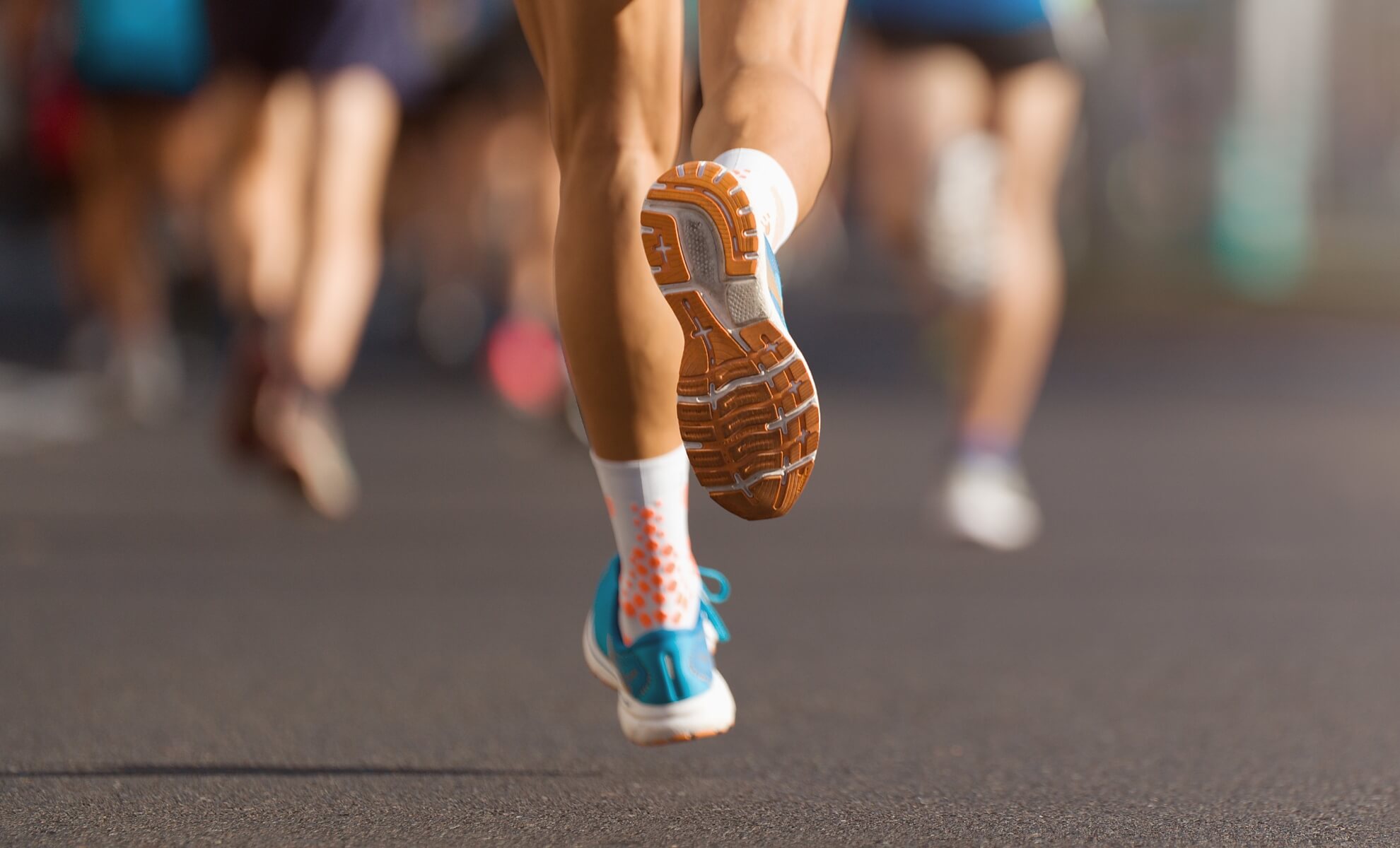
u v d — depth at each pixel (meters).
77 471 19.50
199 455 20.98
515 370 21.44
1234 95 43.91
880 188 14.45
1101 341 36.75
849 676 10.14
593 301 6.70
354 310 14.41
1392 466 20.62
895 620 11.90
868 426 24.39
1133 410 26.30
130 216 23.66
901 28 14.14
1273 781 7.78
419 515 16.72
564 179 6.88
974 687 9.87
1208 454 21.72
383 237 31.56
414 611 12.09
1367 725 8.97
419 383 29.38
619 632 7.14
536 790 7.47
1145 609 12.39
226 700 9.33
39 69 27.62
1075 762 8.11
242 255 15.55
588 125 6.81
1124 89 43.44
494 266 31.36
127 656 10.48
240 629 11.39
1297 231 45.34
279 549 14.73
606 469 6.99
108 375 24.27
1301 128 45.06
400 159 27.72
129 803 7.20
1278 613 12.26
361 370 31.39
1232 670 10.41
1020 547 15.13
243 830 6.80
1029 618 12.02
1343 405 26.77
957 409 14.87
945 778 7.77
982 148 13.96
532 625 11.65
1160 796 7.48
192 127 22.78
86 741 8.37
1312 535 15.90
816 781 7.68
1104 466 20.56
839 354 34.25
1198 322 41.00
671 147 6.89
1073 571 13.96
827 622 11.83
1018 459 21.25
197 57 22.36
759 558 14.52
